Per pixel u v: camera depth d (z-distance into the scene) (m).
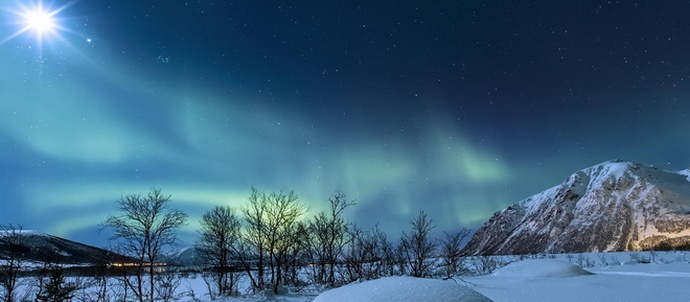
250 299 15.41
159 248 17.14
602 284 13.16
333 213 19.86
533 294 11.59
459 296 5.40
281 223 18.42
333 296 5.80
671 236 128.38
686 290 11.29
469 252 19.64
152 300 16.41
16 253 15.87
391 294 5.40
